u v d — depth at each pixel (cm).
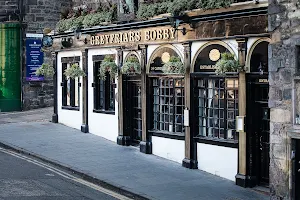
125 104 1449
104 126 1559
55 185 1027
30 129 1730
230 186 1024
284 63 832
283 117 835
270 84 858
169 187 1003
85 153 1334
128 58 1384
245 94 1028
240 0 1035
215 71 1078
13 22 2262
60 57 1798
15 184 1020
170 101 1267
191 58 1166
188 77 1172
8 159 1284
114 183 1024
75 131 1678
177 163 1225
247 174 1023
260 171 1032
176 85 1244
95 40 1550
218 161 1106
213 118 1139
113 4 1499
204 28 1118
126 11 1370
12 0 2267
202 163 1152
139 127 1420
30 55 2289
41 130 1705
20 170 1158
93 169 1148
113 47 1459
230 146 1076
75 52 1688
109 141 1509
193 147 1170
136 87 1426
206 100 1155
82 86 1656
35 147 1410
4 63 2270
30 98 2312
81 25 1606
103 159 1260
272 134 855
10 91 2275
